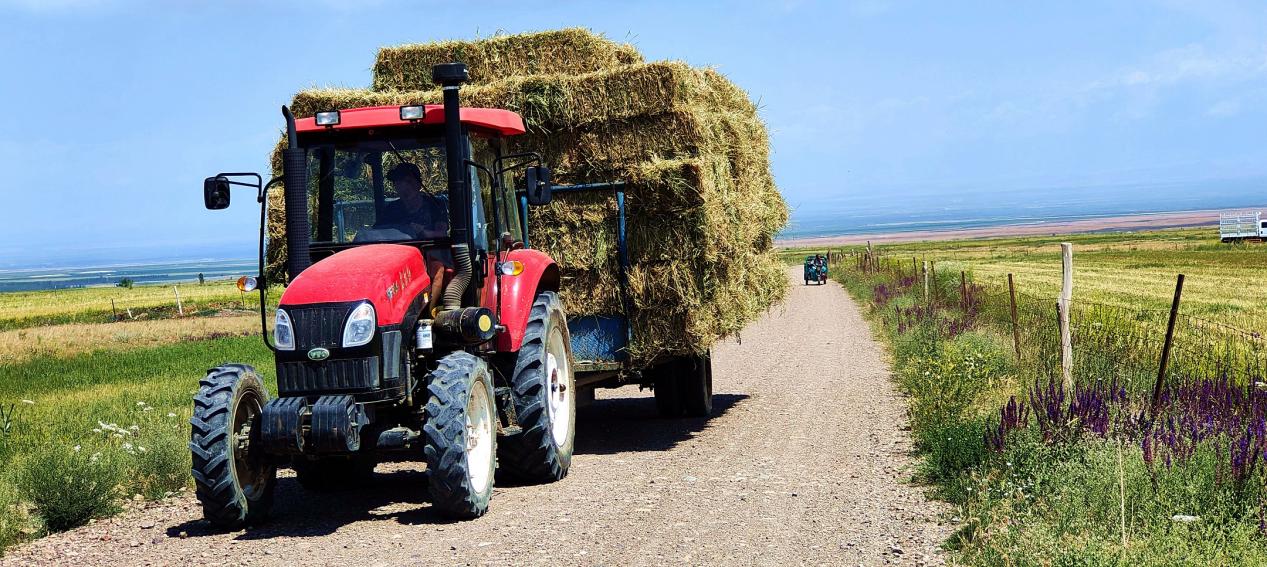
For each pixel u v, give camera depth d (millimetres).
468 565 6191
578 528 7074
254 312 43844
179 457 9273
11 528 7246
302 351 7266
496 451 8508
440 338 8047
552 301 9375
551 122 10508
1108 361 12031
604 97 10391
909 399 12508
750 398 14148
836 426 11375
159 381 17922
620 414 13562
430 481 7238
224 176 7984
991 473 7609
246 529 7469
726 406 13523
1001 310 20297
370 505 8188
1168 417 8477
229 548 6871
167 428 10211
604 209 10492
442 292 8219
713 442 10797
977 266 58562
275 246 11227
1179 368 11594
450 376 7469
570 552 6434
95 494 7863
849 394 13859
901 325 20312
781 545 6508
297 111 11180
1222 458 6738
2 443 10773
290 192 8070
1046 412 8531
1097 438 7777
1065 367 11031
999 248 112062
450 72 8039
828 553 6293
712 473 9047
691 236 10344
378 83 12898
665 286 10422
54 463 7883
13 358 24875
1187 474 6812
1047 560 5648
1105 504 6531
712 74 11766
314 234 8367
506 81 10578
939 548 6309
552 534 6918
